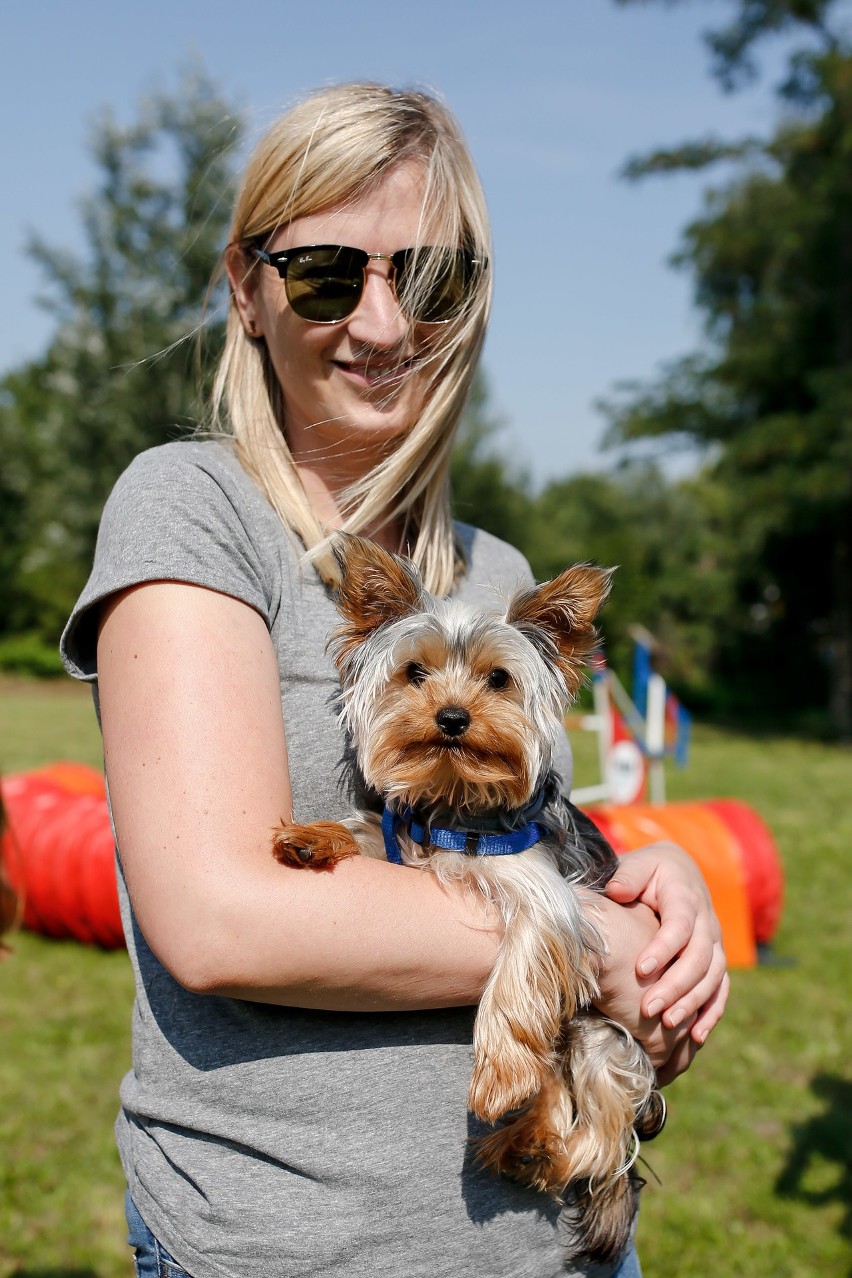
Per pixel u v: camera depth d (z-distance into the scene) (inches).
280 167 86.9
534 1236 78.7
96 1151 215.0
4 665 1596.9
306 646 82.6
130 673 71.0
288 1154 70.7
